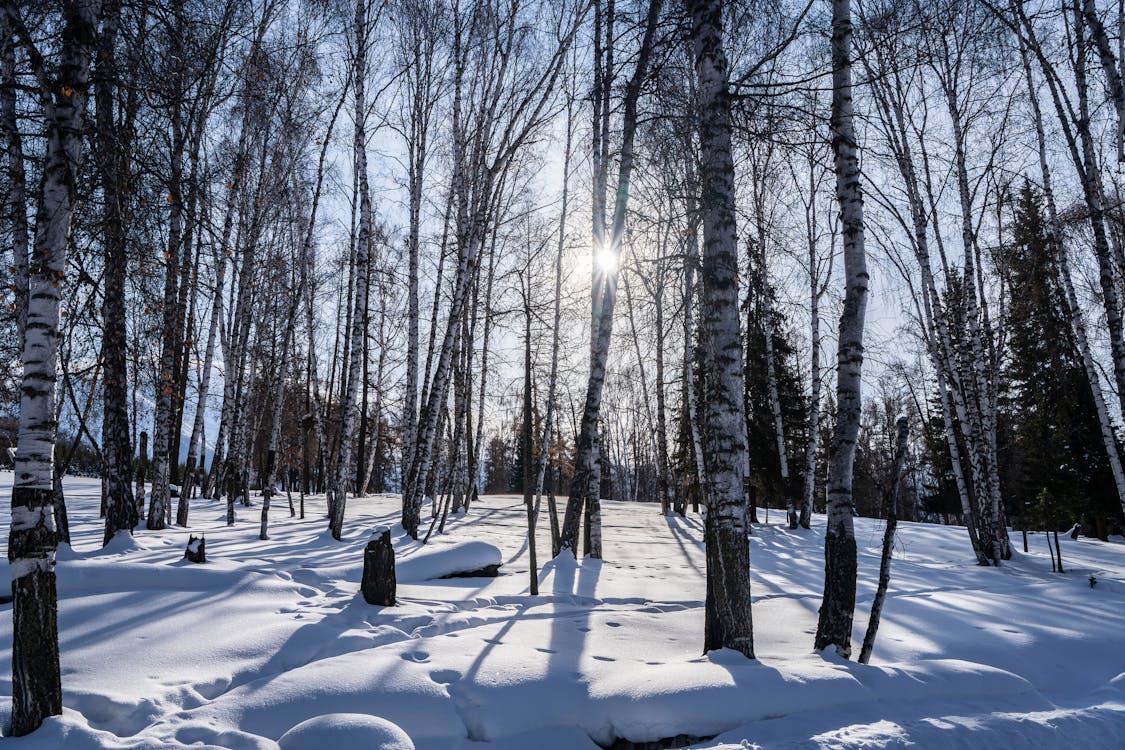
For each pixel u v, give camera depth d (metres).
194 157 9.27
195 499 23.59
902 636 7.55
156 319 9.41
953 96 14.19
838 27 7.18
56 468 9.36
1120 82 10.14
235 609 7.00
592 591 9.66
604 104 13.90
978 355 15.23
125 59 6.41
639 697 5.05
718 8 6.96
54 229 4.81
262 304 24.56
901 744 4.66
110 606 6.83
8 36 5.14
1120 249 13.16
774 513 27.02
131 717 4.62
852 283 7.06
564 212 19.02
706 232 6.78
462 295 14.48
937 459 30.98
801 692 5.29
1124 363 11.00
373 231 26.80
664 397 25.34
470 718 4.89
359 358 14.12
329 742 4.25
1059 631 7.86
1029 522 26.88
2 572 7.29
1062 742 5.03
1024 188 16.58
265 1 12.91
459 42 15.66
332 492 19.33
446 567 10.11
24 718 4.32
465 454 30.30
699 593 9.91
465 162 16.17
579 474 13.06
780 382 27.05
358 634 6.37
